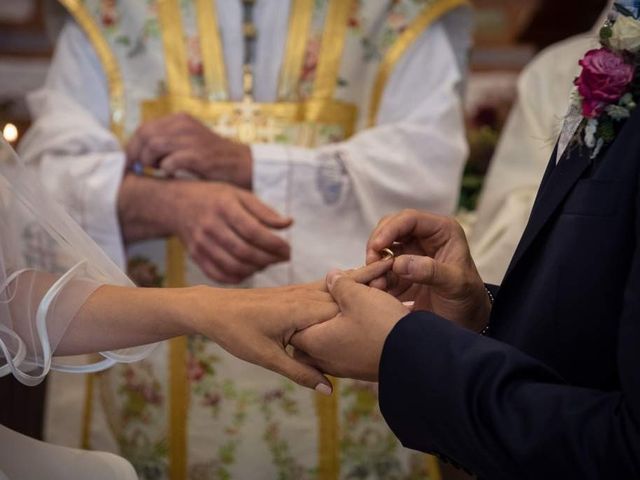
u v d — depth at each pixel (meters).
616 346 1.12
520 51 3.74
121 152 2.24
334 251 2.18
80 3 2.37
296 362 1.31
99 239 2.15
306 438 2.14
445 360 1.09
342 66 2.33
